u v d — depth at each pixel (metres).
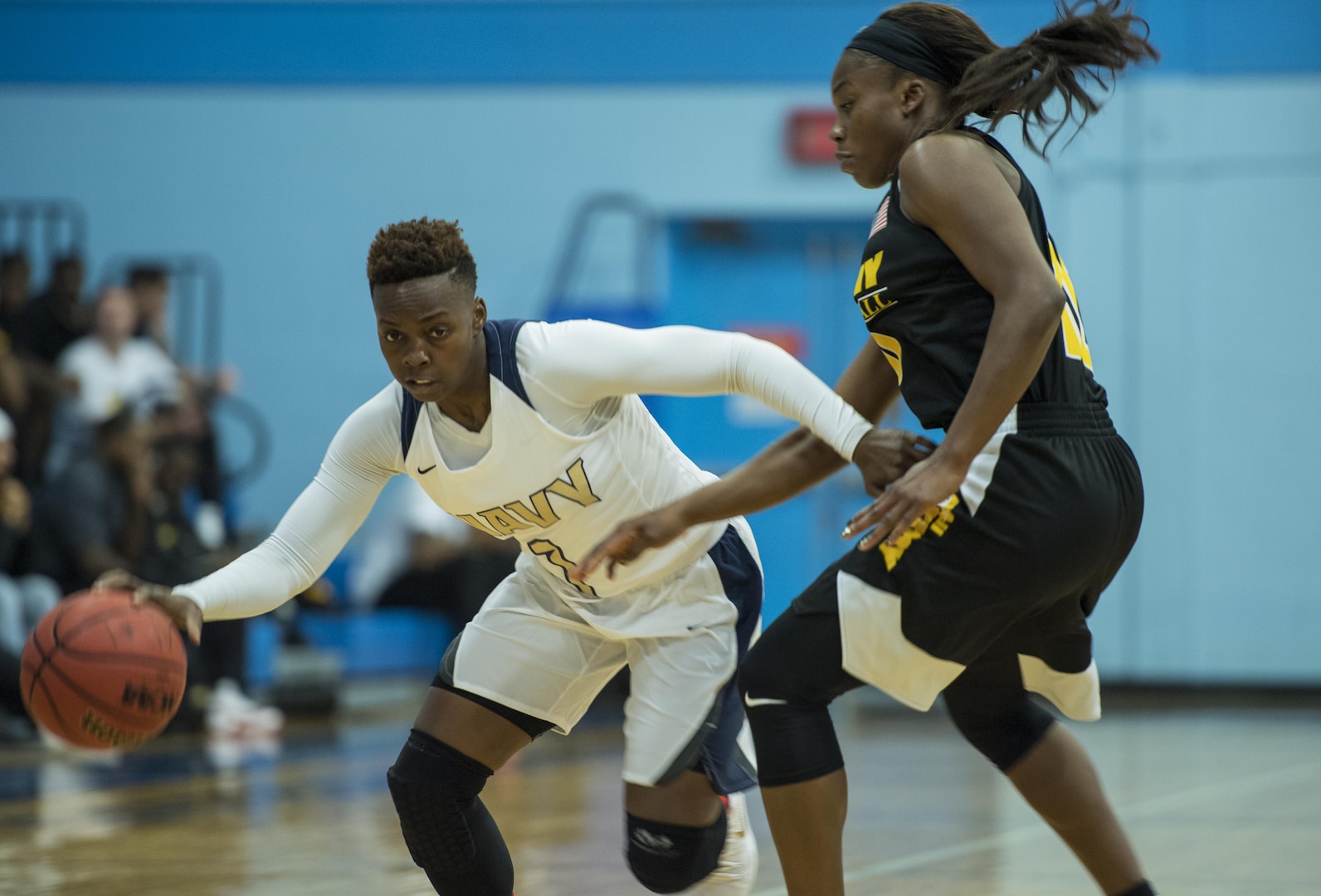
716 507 6.24
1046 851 10.58
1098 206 25.61
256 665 20.77
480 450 6.46
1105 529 6.02
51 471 20.53
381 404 6.76
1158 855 10.36
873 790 14.22
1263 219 25.28
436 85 26.17
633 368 6.29
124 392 21.47
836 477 25.58
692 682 6.89
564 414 6.40
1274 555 25.25
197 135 26.12
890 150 6.38
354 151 26.17
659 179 26.12
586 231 26.12
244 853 10.52
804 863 6.23
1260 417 25.33
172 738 18.55
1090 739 19.08
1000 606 6.01
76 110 26.12
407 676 23.69
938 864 10.05
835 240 26.42
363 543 24.58
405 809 6.81
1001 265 5.69
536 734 7.10
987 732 6.85
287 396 26.06
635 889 9.07
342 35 26.16
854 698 24.98
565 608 7.06
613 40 26.08
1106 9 6.23
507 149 26.22
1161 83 25.39
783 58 25.88
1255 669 25.28
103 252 26.22
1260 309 25.30
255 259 26.16
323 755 16.92
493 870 6.91
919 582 5.98
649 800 7.06
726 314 26.56
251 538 21.11
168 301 24.94
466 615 21.80
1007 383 5.59
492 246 26.27
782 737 6.22
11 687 16.41
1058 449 5.94
